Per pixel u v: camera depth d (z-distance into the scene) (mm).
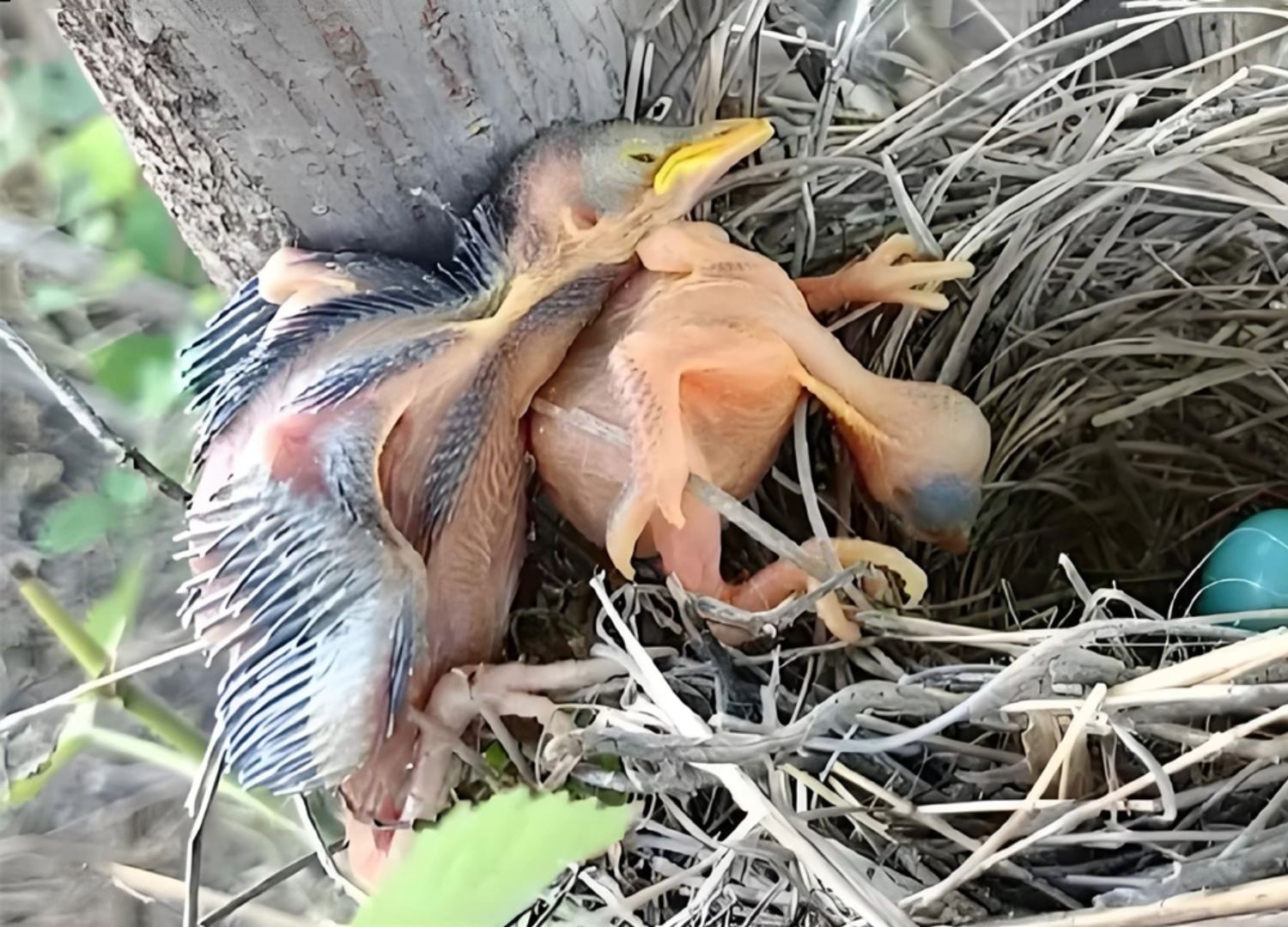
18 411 297
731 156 211
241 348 215
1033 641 205
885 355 240
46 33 297
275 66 197
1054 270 253
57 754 262
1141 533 270
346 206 214
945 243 242
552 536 238
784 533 236
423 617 200
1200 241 249
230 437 204
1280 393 256
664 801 204
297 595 194
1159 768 178
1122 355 257
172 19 191
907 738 190
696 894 202
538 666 208
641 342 208
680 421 209
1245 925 169
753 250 240
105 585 294
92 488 299
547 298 214
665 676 209
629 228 213
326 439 196
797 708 202
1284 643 179
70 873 285
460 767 210
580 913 214
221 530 198
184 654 242
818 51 253
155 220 298
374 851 210
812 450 241
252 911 276
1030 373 255
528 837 164
